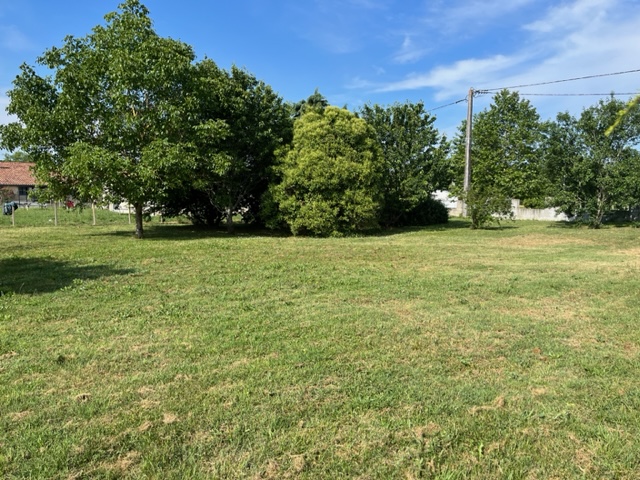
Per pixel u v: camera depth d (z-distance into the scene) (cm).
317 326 455
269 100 1574
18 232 1538
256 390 308
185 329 444
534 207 2836
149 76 1221
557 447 246
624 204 1795
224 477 219
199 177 1475
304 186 1508
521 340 417
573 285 657
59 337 417
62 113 1212
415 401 295
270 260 907
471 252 1058
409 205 1927
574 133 1827
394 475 222
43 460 228
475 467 229
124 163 1203
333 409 283
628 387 318
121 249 1057
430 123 1956
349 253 1029
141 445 243
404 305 546
